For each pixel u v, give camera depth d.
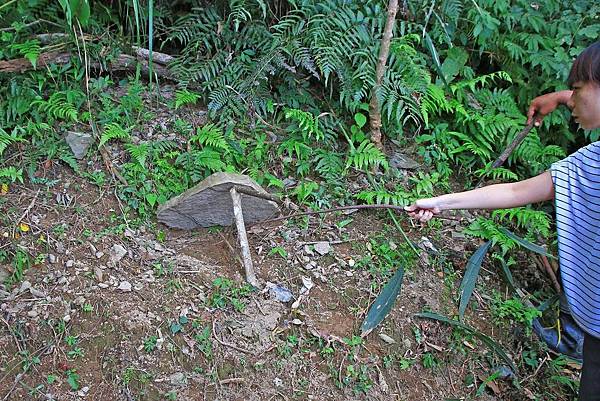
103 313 2.75
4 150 3.27
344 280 3.15
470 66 4.27
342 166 3.67
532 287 3.57
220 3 3.90
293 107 3.84
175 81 3.83
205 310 2.86
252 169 3.48
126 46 3.78
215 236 3.24
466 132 3.98
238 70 3.79
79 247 2.98
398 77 3.75
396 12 3.74
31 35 3.59
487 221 3.57
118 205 3.21
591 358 2.47
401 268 3.10
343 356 2.86
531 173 3.92
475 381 3.01
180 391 2.61
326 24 3.72
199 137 3.49
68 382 2.56
